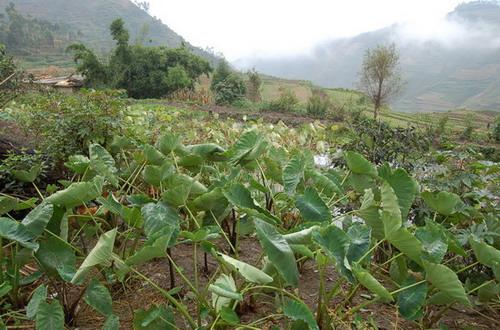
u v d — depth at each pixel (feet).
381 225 7.07
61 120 13.01
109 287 7.76
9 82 23.54
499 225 8.34
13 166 10.86
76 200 6.87
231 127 22.47
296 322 5.65
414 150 13.64
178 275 8.45
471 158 12.30
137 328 5.82
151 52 89.61
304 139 20.31
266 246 5.65
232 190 7.41
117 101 14.26
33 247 6.03
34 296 5.76
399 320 7.41
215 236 6.55
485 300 7.35
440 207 8.42
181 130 21.34
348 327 6.40
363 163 8.05
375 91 61.16
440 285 5.83
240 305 7.05
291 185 8.31
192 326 6.07
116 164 12.60
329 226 5.98
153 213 6.72
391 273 7.75
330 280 8.68
